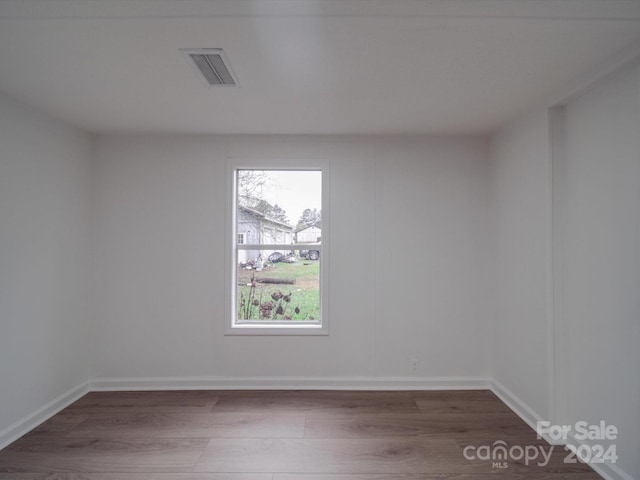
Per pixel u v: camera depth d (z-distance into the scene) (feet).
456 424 9.00
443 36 5.89
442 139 11.30
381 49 6.29
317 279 11.48
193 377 11.18
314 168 11.33
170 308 11.19
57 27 5.58
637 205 6.28
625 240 6.52
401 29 5.67
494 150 10.93
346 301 11.23
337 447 7.99
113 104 8.75
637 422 6.27
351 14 5.29
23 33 5.75
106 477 6.97
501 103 8.70
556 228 8.18
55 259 9.62
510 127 10.00
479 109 9.09
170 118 9.74
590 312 7.37
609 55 6.48
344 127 10.51
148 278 11.18
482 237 11.27
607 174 6.95
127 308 11.15
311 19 5.40
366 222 11.26
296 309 11.47
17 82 7.55
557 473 7.11
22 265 8.57
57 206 9.69
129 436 8.44
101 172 11.18
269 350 11.23
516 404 9.64
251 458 7.59
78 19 5.37
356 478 6.97
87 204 10.92
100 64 6.81
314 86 7.79
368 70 7.07
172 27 5.60
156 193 11.19
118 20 5.40
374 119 9.84
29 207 8.77
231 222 11.21
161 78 7.41
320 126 10.43
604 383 7.00
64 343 9.98
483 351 11.24
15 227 8.38
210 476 7.00
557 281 8.16
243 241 11.54
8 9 5.15
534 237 8.87
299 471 7.16
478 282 11.25
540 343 8.62
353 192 11.27
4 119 8.09
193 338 11.19
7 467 7.28
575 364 7.82
